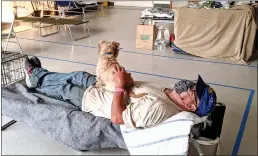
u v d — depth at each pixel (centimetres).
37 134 209
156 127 155
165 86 190
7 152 185
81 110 199
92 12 862
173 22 444
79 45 482
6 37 430
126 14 834
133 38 532
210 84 309
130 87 183
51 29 621
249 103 262
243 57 381
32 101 208
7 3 470
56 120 188
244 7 384
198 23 399
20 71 260
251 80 320
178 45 423
